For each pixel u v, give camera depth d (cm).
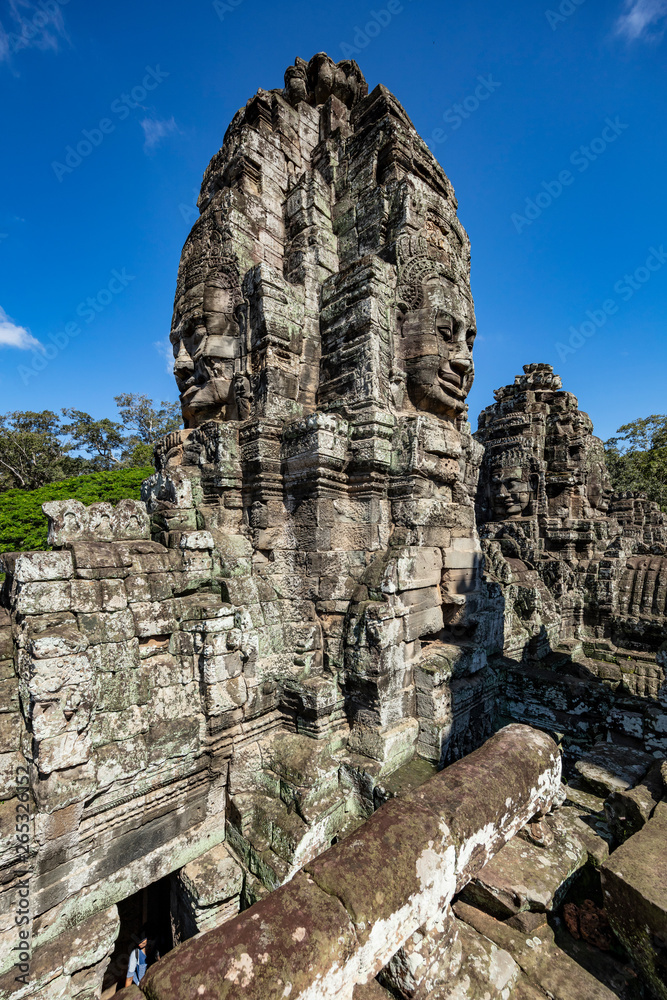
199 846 468
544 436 1599
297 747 496
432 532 581
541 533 1525
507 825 272
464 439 704
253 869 437
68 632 377
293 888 198
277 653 543
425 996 226
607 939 274
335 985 170
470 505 700
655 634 1202
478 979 243
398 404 600
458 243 725
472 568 659
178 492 577
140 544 477
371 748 489
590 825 371
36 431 3806
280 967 160
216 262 652
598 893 316
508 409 1673
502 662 813
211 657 464
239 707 492
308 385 642
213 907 429
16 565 378
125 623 425
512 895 287
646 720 477
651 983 216
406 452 560
